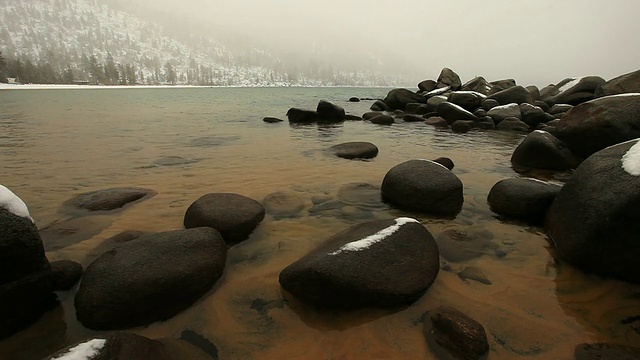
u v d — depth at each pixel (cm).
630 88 1409
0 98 3197
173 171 748
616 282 340
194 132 1295
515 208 503
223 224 421
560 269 368
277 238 439
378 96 5128
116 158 861
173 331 279
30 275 283
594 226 345
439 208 523
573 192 414
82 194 581
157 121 1623
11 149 944
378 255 327
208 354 255
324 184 664
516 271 367
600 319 292
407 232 368
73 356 199
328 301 305
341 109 1744
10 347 258
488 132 1427
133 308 283
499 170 798
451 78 3077
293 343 268
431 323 281
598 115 786
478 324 267
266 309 306
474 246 421
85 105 2517
